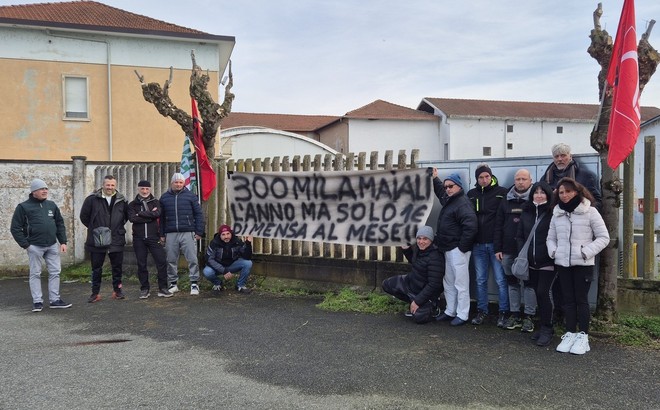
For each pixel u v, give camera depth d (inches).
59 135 709.3
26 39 692.7
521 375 179.5
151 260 399.9
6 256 432.5
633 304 235.1
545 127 1512.1
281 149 889.5
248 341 225.1
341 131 1433.3
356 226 303.7
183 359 202.5
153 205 323.9
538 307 233.8
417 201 285.0
